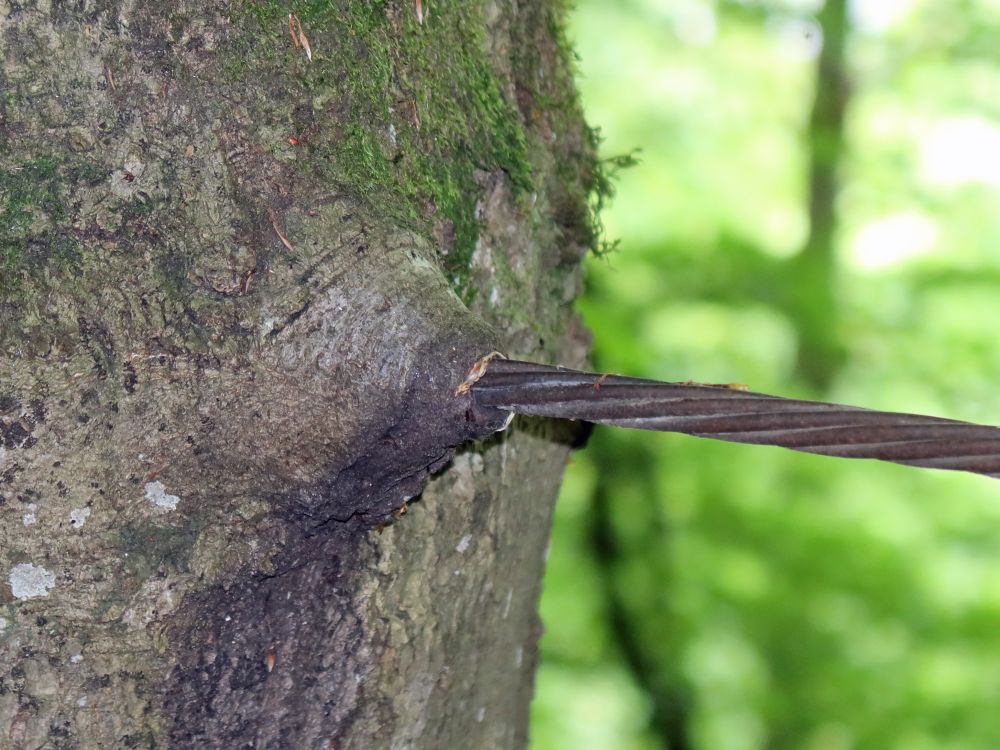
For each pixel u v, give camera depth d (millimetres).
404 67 490
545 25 604
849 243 2416
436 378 421
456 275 514
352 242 440
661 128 2398
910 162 2367
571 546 2086
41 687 441
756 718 2143
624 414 403
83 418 424
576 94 640
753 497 2119
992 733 1994
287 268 435
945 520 2242
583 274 673
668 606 1981
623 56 2430
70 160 419
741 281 2088
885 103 2439
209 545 449
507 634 616
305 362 430
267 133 440
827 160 2236
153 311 427
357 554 484
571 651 2340
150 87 425
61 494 426
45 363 417
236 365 432
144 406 429
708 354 2254
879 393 2271
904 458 370
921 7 2338
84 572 434
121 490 432
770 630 2078
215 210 431
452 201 506
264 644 476
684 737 2025
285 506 454
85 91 419
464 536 530
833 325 2092
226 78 434
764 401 389
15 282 415
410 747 541
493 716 628
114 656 446
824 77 2330
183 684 462
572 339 657
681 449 2072
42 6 412
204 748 474
